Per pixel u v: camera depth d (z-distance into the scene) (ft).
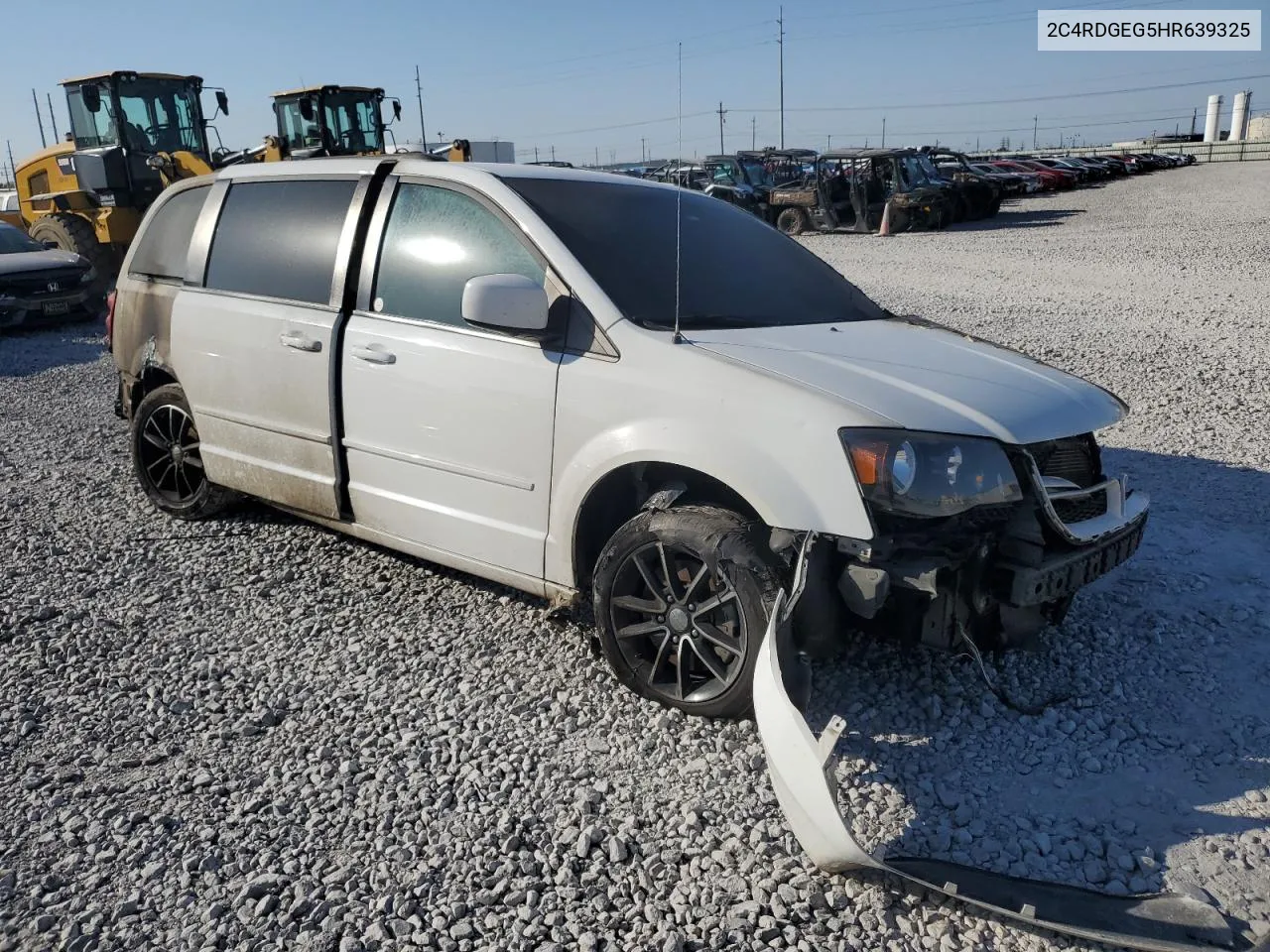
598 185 13.87
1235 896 8.57
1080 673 12.26
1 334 41.55
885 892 8.68
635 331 11.44
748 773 10.32
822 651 10.54
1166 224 78.13
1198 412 24.21
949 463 10.03
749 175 89.97
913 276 53.57
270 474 15.42
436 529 13.32
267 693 12.14
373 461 13.87
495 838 9.45
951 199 83.20
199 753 10.91
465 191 13.15
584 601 12.40
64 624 13.99
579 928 8.33
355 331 13.80
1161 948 7.89
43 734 11.29
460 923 8.38
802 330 12.40
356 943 8.17
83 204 46.80
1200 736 11.00
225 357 15.64
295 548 16.55
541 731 11.23
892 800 9.87
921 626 10.49
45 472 21.38
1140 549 15.99
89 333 41.93
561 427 11.73
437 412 12.90
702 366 10.88
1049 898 8.50
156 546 16.78
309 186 15.07
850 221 84.38
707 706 11.03
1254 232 69.05
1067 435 10.78
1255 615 13.73
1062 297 44.45
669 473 11.57
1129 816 9.68
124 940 8.21
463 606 14.35
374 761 10.73
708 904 8.57
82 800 10.06
